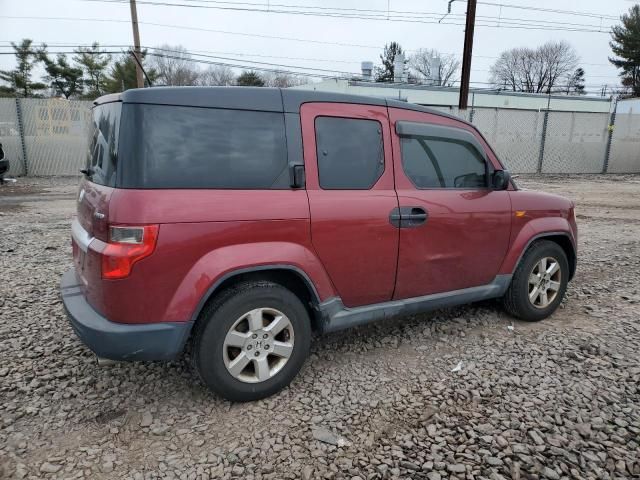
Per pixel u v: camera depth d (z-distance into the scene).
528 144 19.28
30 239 7.06
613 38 50.47
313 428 2.64
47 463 2.36
